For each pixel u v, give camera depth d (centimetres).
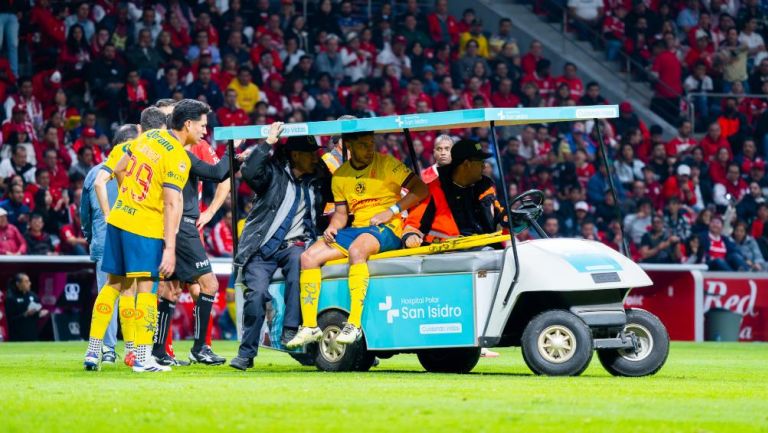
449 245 2441
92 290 4559
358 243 2462
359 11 7125
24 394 1878
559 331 2331
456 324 2394
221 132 2559
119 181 2484
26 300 4422
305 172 2598
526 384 2112
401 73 6694
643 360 2406
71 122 5559
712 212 6216
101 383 2105
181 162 2377
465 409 1675
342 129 2475
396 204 2495
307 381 2175
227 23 6356
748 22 7662
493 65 7006
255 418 1566
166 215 2372
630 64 7562
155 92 5853
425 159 6091
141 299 2427
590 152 6544
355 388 2005
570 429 1480
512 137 6219
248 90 6072
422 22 6994
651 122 7356
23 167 5194
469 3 7506
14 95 5503
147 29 5953
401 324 2452
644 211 5988
